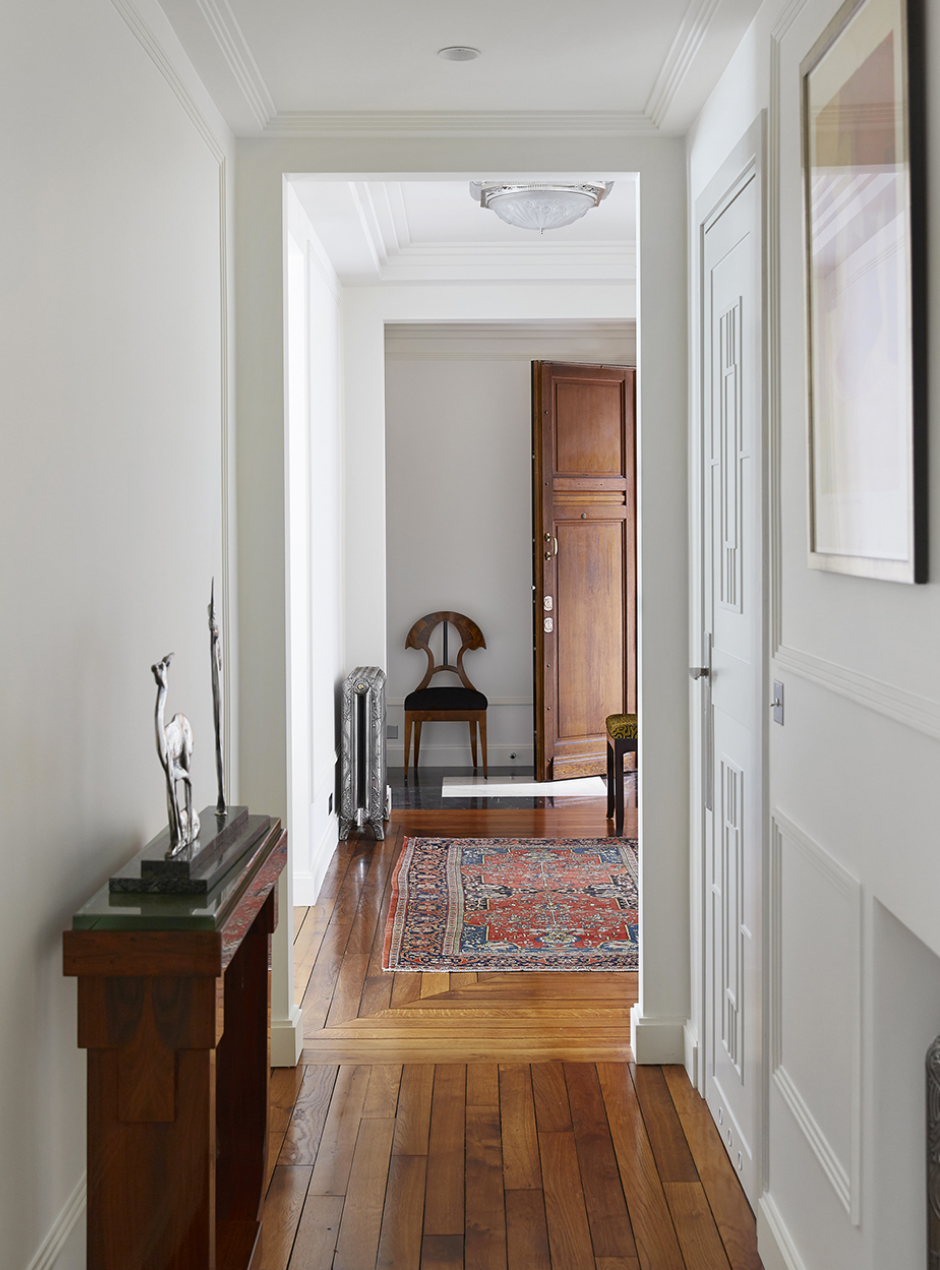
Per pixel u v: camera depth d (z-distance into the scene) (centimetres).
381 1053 337
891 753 168
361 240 510
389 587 776
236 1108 230
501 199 453
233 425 321
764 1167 240
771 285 231
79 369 188
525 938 436
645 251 322
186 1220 171
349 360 615
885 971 175
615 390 715
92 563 196
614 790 616
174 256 254
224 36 257
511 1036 348
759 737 244
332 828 565
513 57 277
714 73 276
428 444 770
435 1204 255
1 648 156
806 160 199
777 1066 234
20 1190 166
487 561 775
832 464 189
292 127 316
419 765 775
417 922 455
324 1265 232
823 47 188
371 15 252
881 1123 175
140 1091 170
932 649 151
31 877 169
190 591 270
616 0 245
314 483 506
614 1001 376
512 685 779
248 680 330
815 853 204
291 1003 330
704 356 301
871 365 168
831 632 197
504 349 764
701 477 305
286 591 331
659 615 326
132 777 221
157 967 167
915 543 152
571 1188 262
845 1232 189
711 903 298
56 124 177
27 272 165
